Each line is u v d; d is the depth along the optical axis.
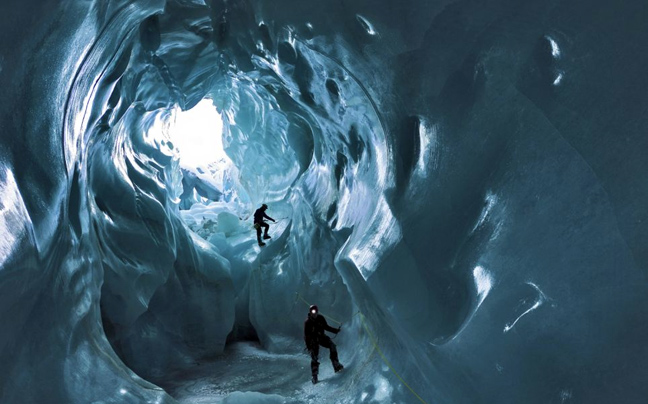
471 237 3.48
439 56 3.70
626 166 2.80
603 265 2.82
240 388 6.80
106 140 7.30
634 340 2.67
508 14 3.32
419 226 3.92
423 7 3.69
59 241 4.38
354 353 6.73
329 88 5.84
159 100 8.39
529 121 3.23
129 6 4.84
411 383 4.39
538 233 3.11
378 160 5.33
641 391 2.59
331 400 5.43
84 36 4.14
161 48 7.21
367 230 4.84
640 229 2.72
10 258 3.21
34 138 3.67
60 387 3.89
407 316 3.92
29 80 3.52
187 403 6.29
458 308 3.51
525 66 3.25
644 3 2.86
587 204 2.92
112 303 7.18
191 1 6.52
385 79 4.21
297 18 4.55
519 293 3.13
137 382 5.18
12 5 3.19
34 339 3.76
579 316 2.87
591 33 2.99
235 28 6.45
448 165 3.74
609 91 2.91
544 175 3.13
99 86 5.59
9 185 3.32
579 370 2.81
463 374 3.33
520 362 3.04
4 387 3.22
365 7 3.93
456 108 3.67
